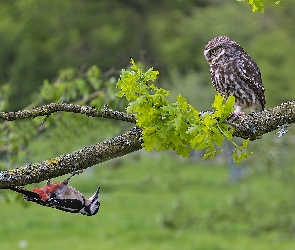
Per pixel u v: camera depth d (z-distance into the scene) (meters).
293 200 16.97
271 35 29.75
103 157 4.59
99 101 9.88
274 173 15.71
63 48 49.03
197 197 28.20
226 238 21.03
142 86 4.45
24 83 45.62
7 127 10.75
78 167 4.59
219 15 36.78
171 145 4.46
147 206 27.11
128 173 33.72
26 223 24.05
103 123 10.41
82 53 49.38
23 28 46.84
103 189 30.62
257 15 33.72
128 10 50.41
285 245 19.50
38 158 10.31
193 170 34.34
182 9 48.16
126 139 4.61
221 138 4.37
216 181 31.22
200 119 4.40
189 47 45.38
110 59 49.16
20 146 9.96
